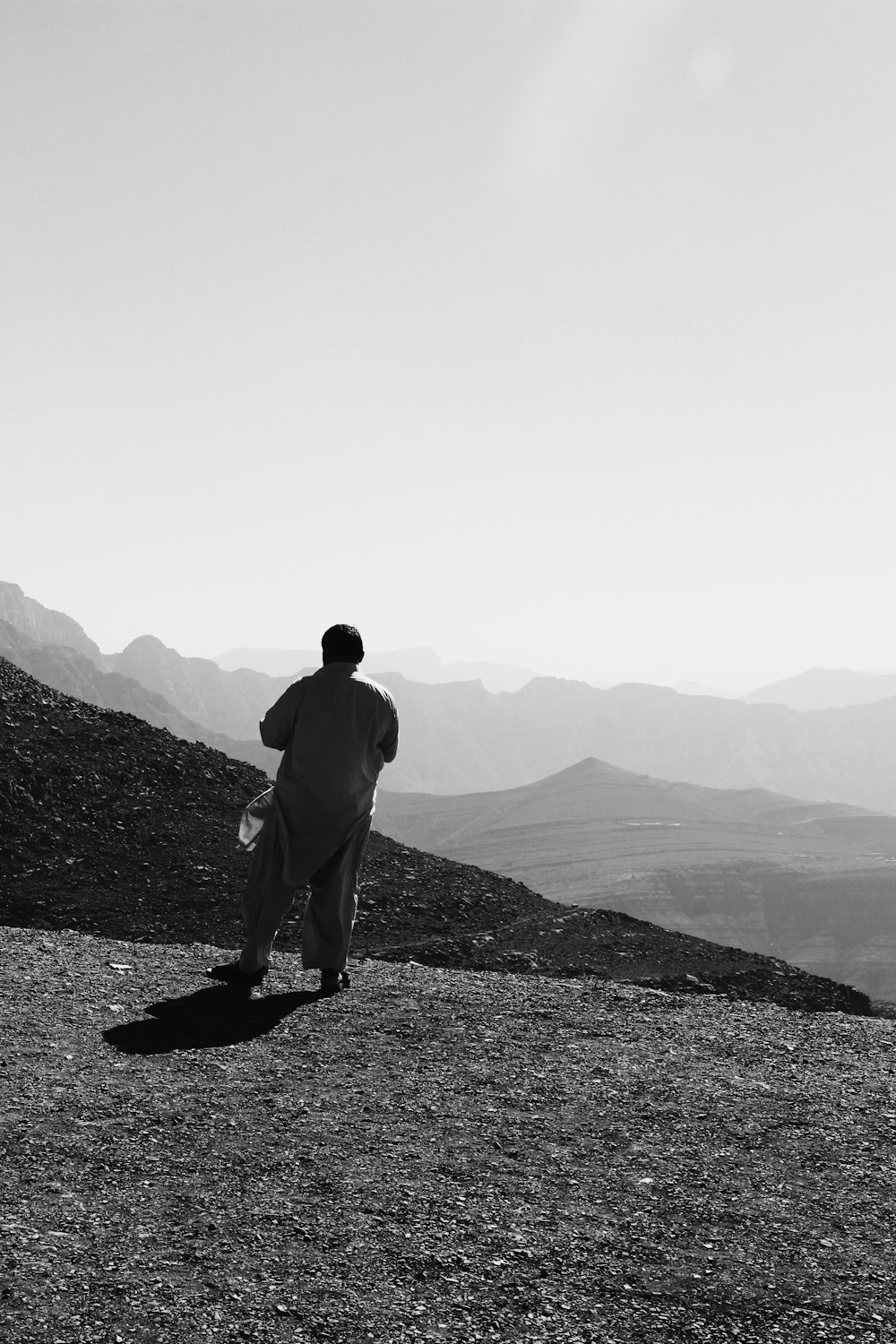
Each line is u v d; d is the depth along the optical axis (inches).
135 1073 211.3
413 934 733.9
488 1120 193.2
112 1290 129.1
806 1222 154.4
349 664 272.7
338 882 274.5
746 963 678.5
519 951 692.1
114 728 978.7
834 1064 237.8
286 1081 210.2
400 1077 215.6
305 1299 129.0
